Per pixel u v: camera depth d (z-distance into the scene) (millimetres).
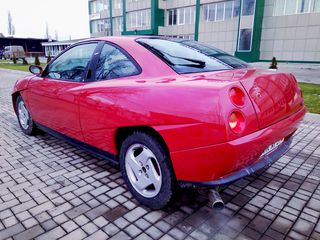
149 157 2156
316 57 20297
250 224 2090
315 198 2465
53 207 2326
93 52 2826
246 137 1738
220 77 1995
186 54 2521
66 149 3672
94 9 41500
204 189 1960
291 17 20906
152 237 1947
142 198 2307
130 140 2252
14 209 2297
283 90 2184
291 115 2254
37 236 1966
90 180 2812
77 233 1996
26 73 17234
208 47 2947
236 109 1693
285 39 21578
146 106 1995
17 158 3381
